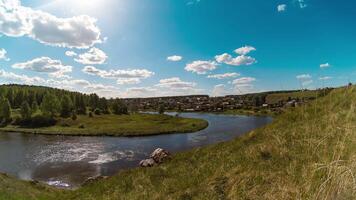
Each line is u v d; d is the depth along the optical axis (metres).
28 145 76.06
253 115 144.12
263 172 8.72
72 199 16.31
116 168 50.00
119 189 13.86
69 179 43.34
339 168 5.85
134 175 15.42
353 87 13.27
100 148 71.56
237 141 14.83
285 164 8.73
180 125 118.38
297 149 9.46
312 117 12.74
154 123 128.00
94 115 157.12
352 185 5.28
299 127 11.74
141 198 11.39
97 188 16.22
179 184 11.33
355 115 9.47
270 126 14.51
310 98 15.37
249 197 7.68
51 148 71.38
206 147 16.58
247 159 10.54
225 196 8.54
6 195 22.70
